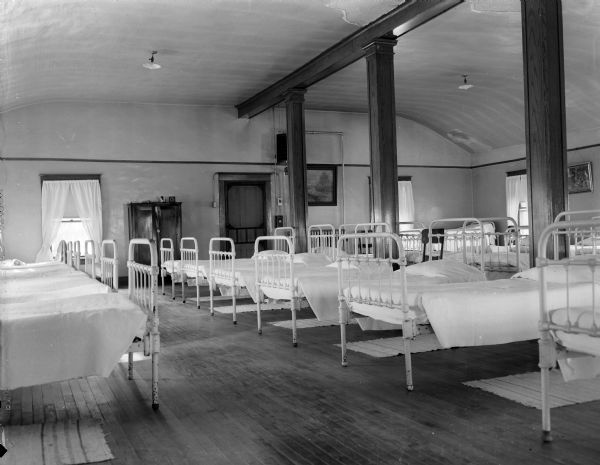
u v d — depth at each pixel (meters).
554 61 5.10
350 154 13.30
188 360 4.61
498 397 3.35
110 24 7.39
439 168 14.28
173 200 11.48
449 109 12.97
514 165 13.51
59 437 2.86
